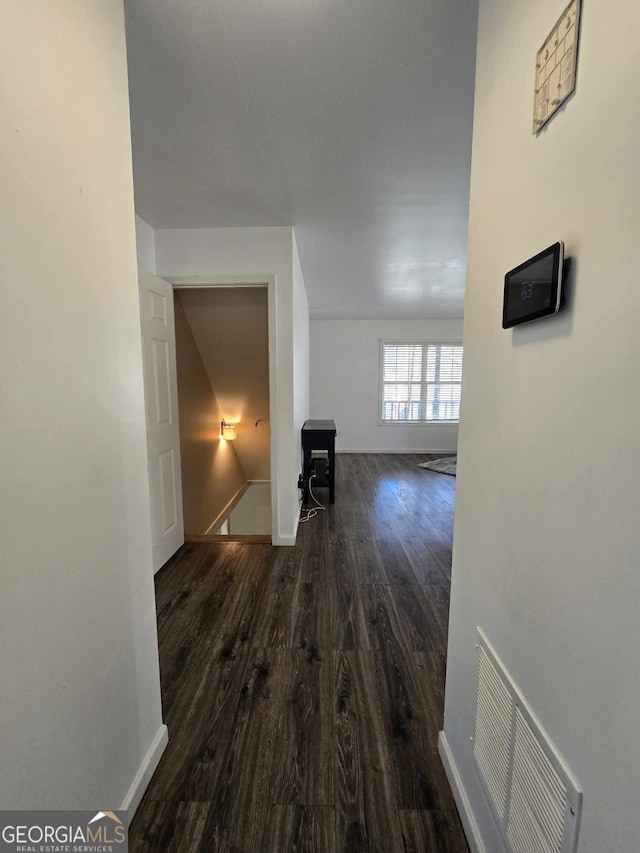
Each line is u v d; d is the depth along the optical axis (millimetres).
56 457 810
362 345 6684
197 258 2639
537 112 725
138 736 1169
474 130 1039
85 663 914
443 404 6812
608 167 542
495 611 915
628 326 509
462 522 1136
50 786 802
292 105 1439
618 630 529
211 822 1109
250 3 1043
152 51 1188
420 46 1177
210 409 4145
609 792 543
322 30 1124
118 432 1054
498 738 884
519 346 808
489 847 926
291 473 2920
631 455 505
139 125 1546
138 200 2209
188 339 3506
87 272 913
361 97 1401
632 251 500
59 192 811
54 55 789
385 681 1631
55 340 804
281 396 2820
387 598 2270
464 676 1111
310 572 2576
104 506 988
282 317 2709
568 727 638
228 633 1940
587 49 583
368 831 1086
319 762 1279
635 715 500
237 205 2279
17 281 701
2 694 679
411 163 1839
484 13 968
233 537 3164
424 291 4551
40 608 767
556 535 677
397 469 5707
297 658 1766
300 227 2631
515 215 820
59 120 807
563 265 646
